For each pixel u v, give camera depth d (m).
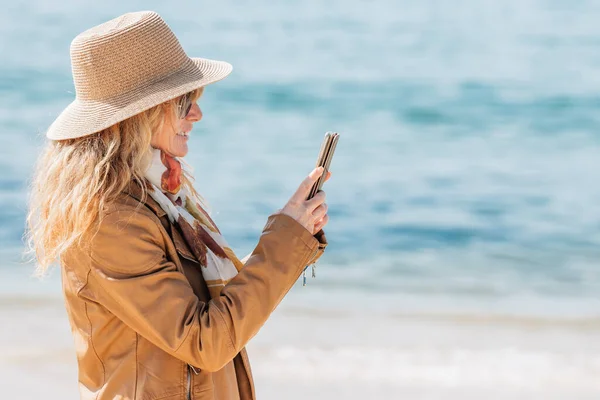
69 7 24.94
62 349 5.29
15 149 13.07
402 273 7.83
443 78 18.75
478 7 24.67
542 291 7.24
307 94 17.44
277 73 18.94
